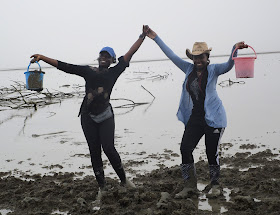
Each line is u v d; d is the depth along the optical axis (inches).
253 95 597.3
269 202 165.3
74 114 526.6
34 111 579.5
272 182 188.7
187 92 189.5
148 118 450.3
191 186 187.0
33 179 232.5
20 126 446.9
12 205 185.2
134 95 749.3
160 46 195.5
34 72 214.7
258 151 267.3
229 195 183.6
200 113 186.1
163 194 177.5
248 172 210.5
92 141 189.2
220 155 262.5
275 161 235.9
